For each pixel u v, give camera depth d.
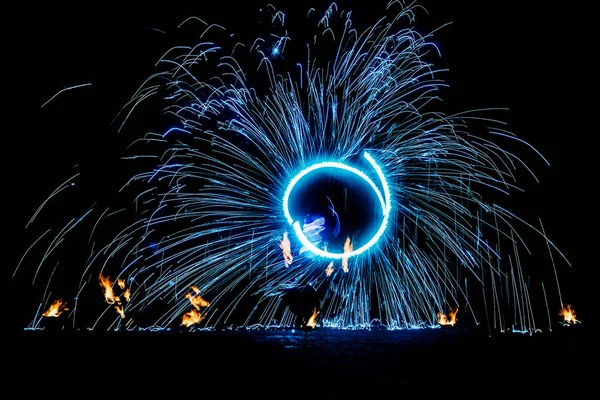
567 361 9.35
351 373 7.73
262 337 13.32
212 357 9.36
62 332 13.84
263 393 6.30
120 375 7.39
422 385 6.89
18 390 6.22
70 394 6.09
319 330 16.12
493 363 9.03
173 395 6.16
